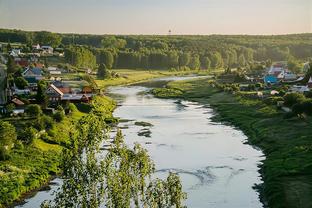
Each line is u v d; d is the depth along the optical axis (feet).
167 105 596.70
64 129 386.73
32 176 273.13
